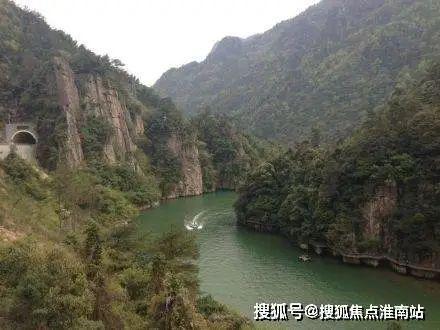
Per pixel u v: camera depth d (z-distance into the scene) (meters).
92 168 125.25
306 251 85.81
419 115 77.31
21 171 79.88
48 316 26.92
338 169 81.62
